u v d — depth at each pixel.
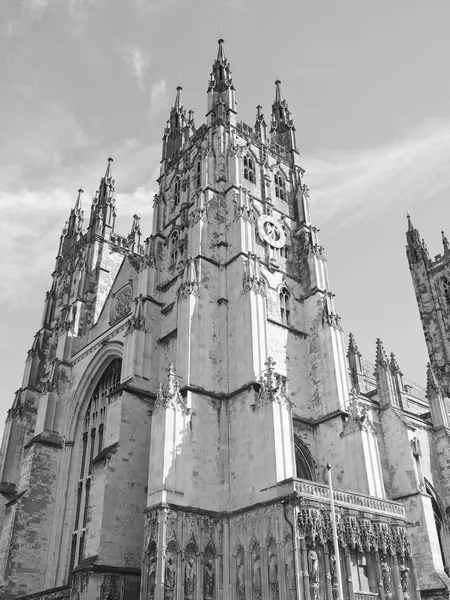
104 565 48.00
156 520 44.38
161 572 42.16
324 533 41.66
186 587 43.12
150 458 47.91
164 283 68.19
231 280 59.41
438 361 119.62
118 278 81.69
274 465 45.03
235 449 50.00
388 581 43.59
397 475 63.03
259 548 43.31
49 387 74.94
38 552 64.94
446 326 121.31
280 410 47.84
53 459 70.81
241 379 52.66
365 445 52.97
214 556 45.72
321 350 61.88
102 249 92.25
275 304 63.72
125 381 58.50
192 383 52.03
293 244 72.19
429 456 72.00
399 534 46.59
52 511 68.00
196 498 46.97
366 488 50.78
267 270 65.25
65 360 78.31
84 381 74.25
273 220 70.38
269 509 43.53
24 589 62.31
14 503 66.25
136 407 57.25
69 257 100.38
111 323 77.75
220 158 70.38
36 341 91.88
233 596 44.16
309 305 66.12
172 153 84.12
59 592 52.38
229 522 47.00
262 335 54.53
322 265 69.06
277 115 88.56
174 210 74.94
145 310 64.75
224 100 77.19
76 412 73.44
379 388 70.06
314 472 55.62
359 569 42.75
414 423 72.19
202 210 63.59
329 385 59.25
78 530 65.50
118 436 54.66
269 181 74.50
